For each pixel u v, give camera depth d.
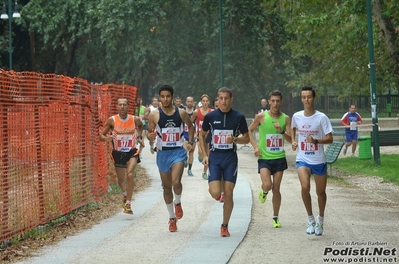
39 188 14.89
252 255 12.15
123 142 17.39
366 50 38.84
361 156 32.44
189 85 58.56
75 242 13.64
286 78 60.62
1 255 12.40
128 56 59.00
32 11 62.72
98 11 56.28
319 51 42.56
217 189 13.73
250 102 58.31
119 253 12.45
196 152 37.19
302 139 13.97
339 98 46.38
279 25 57.66
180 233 14.33
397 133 29.92
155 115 14.50
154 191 21.88
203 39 57.03
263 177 14.80
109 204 19.22
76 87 17.67
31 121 14.47
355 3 31.14
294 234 14.09
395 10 31.81
